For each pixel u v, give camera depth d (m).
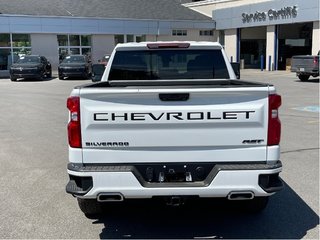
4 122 11.48
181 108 3.82
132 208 5.12
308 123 10.97
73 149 3.91
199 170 3.92
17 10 33.84
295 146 8.21
